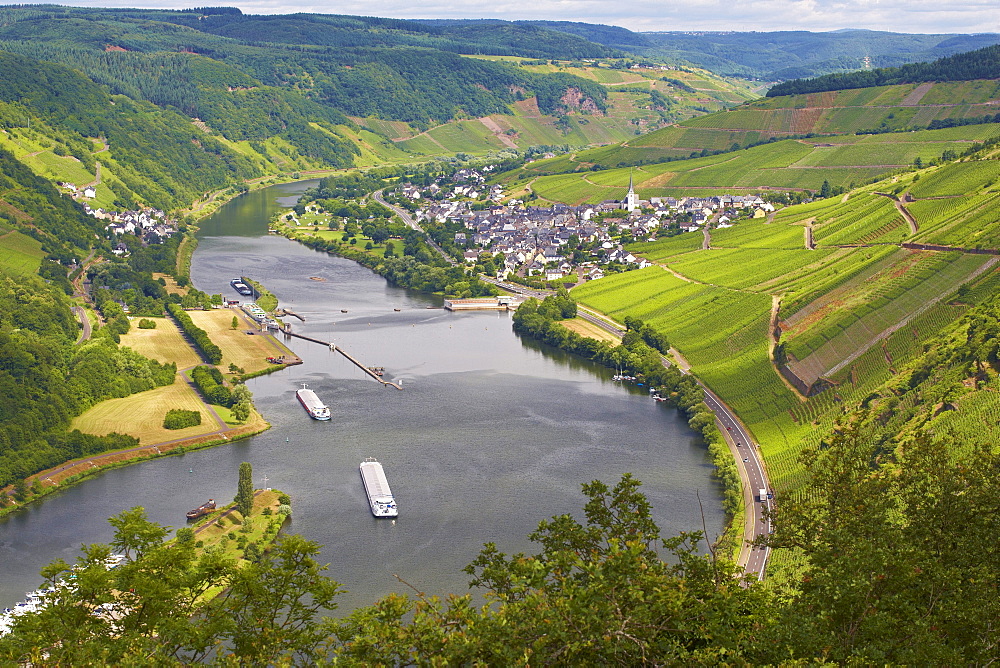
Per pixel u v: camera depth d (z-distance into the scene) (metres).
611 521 102.75
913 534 106.19
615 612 87.12
